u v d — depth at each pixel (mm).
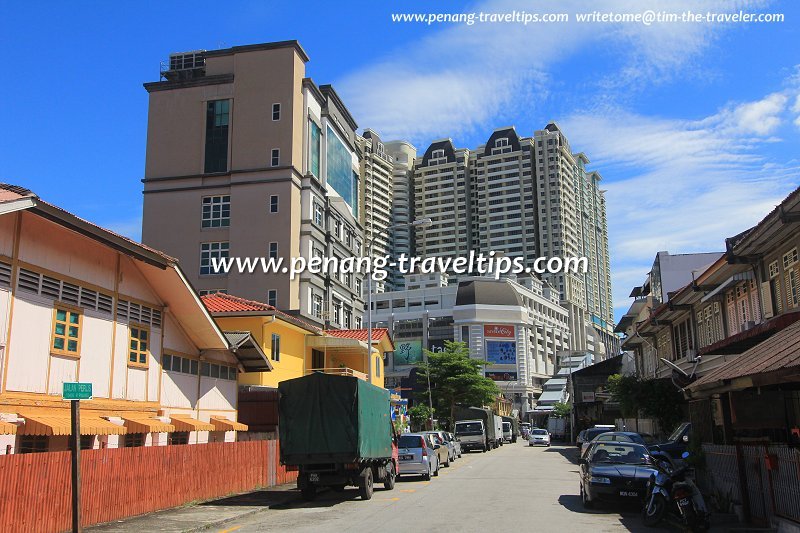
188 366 20891
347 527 12930
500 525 12930
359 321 61969
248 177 53719
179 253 53781
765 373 11031
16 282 13750
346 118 65812
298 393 18438
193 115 56281
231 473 19297
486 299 127000
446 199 195125
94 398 16109
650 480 13492
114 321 17094
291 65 55375
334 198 59719
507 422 80312
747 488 12945
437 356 71312
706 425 17156
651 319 36812
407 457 24250
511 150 188000
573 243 190250
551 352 142625
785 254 21234
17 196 12977
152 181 55625
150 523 13344
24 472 11227
